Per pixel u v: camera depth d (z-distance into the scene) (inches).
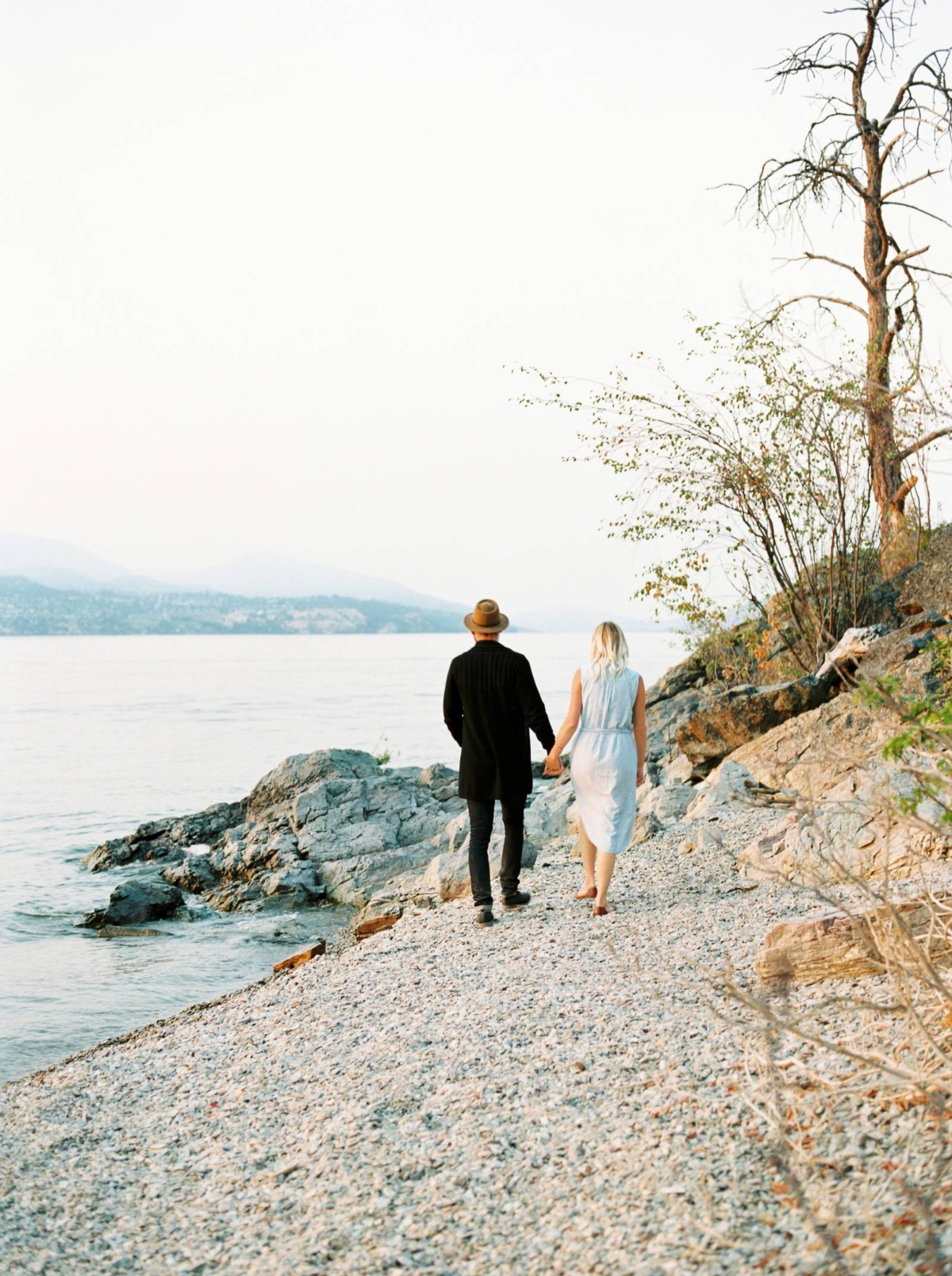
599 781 299.4
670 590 740.7
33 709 2335.1
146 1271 133.6
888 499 789.9
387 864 539.5
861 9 813.2
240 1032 241.9
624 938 267.3
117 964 415.2
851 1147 131.3
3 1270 134.3
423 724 1862.7
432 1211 137.8
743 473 682.8
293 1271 127.8
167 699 2711.6
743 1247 114.7
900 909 188.2
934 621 548.1
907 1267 103.0
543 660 5565.9
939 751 177.3
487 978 246.7
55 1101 210.2
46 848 722.2
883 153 831.1
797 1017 172.7
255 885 538.0
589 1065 180.1
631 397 679.7
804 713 479.5
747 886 303.7
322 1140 166.4
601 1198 133.1
